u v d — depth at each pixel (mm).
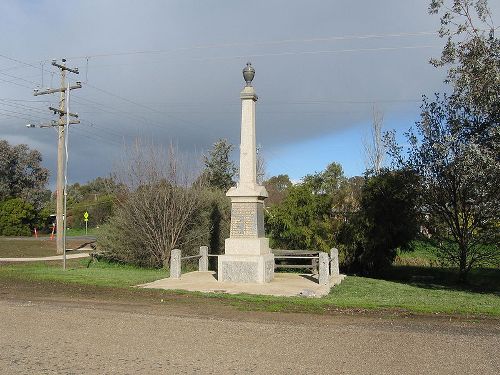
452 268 24438
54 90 33219
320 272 15938
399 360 7031
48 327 9008
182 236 23656
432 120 20031
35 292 13953
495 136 14773
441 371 6520
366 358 7125
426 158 20234
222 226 25406
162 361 6898
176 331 8781
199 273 19109
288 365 6754
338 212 23984
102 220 54094
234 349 7574
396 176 22062
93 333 8562
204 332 8719
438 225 21297
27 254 30781
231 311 11039
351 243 23109
